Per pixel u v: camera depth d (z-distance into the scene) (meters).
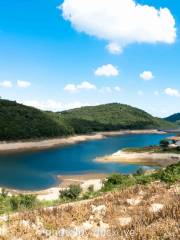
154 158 118.50
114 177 31.98
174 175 22.98
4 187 73.19
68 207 13.56
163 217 10.41
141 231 8.70
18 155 135.12
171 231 8.24
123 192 16.86
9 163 111.25
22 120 190.62
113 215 12.35
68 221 11.92
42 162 114.56
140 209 12.55
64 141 195.12
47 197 52.91
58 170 97.75
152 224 9.38
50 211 13.18
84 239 9.68
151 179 26.22
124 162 113.06
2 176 87.19
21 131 176.25
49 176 88.12
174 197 13.99
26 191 68.50
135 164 108.88
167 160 115.06
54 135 197.62
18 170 97.12
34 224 11.80
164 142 142.25
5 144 162.00
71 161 117.00
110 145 182.88
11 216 13.02
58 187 72.12
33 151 151.88
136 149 137.00
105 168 101.62
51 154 139.50
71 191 33.72
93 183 68.88
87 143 196.25
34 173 92.56
